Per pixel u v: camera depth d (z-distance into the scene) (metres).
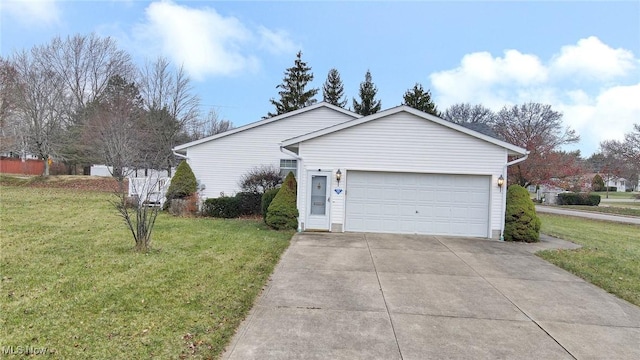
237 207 13.32
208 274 5.65
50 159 27.47
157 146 25.22
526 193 10.32
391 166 10.64
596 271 6.70
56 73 27.97
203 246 7.69
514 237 9.96
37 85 25.64
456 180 10.60
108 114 24.03
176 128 27.84
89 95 29.83
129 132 22.41
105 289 4.78
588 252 8.48
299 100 34.91
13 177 26.23
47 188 21.97
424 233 10.68
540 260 7.64
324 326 4.05
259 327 3.97
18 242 7.29
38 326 3.65
